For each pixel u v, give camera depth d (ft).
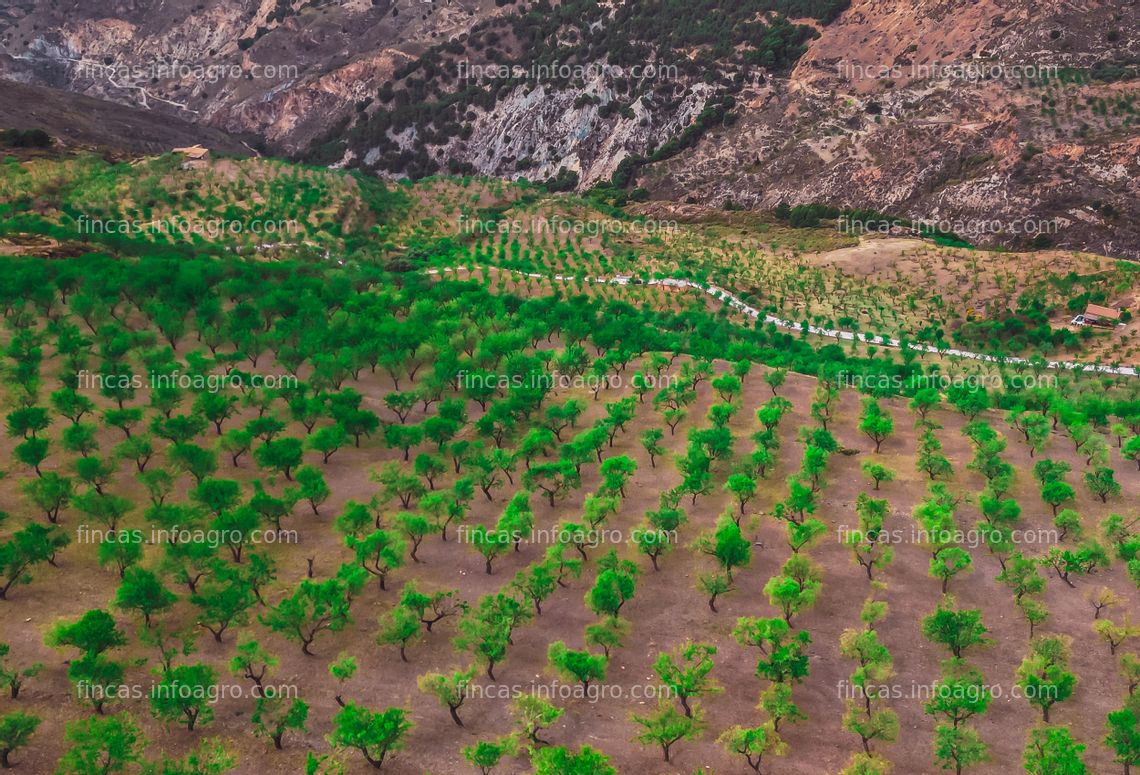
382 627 177.58
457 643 166.30
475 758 136.77
